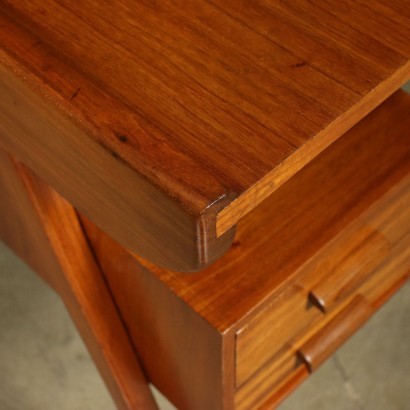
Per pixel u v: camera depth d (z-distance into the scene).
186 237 0.59
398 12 0.69
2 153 0.82
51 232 0.90
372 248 0.92
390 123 0.95
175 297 0.82
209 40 0.67
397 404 1.28
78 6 0.68
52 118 0.63
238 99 0.63
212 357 0.85
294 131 0.61
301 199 0.88
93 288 0.99
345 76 0.65
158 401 1.29
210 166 0.59
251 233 0.86
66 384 1.30
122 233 0.68
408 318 1.36
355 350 1.33
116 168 0.60
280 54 0.66
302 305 0.90
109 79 0.64
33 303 1.38
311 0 0.70
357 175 0.90
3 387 1.30
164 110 0.62
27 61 0.63
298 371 1.06
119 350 1.06
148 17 0.68
